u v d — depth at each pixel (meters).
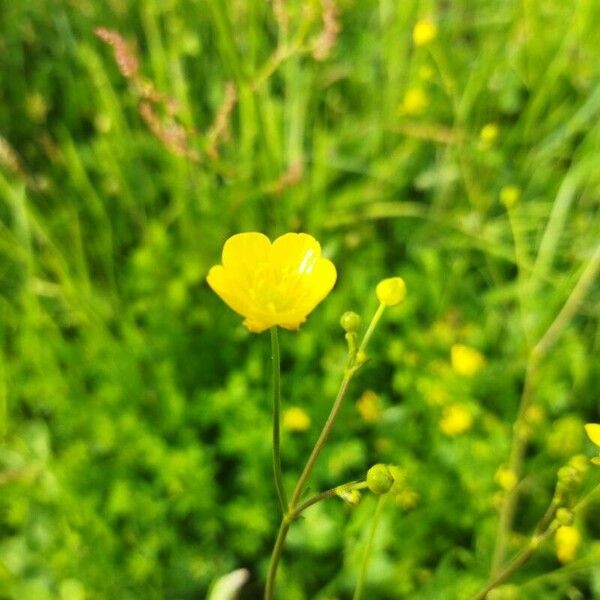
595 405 0.24
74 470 0.21
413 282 0.26
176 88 0.26
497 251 0.25
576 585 0.20
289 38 0.27
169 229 0.27
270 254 0.12
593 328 0.25
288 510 0.12
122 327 0.25
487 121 0.30
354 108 0.31
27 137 0.30
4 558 0.20
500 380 0.23
